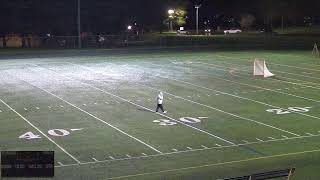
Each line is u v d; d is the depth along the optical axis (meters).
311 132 22.94
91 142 21.23
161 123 24.86
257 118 25.91
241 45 75.81
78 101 30.73
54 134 22.61
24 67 49.06
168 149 20.19
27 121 25.31
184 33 116.12
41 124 24.62
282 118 25.86
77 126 24.19
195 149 20.20
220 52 64.19
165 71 45.00
